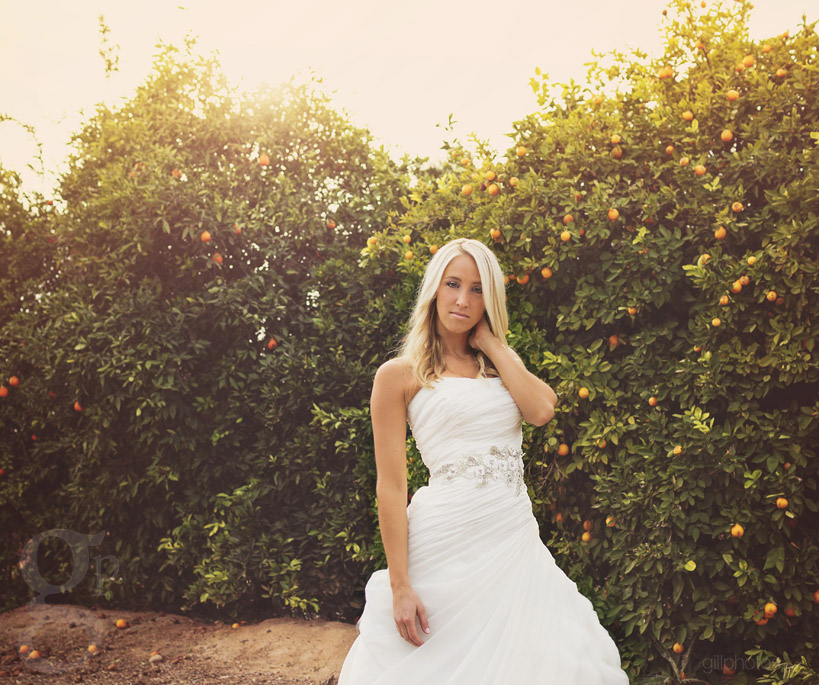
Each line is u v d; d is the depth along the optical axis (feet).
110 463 17.24
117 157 18.47
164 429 17.06
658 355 12.42
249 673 13.69
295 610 17.28
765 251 11.32
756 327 11.98
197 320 17.11
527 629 6.59
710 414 12.06
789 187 11.23
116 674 13.73
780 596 11.65
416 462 13.44
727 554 11.41
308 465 16.85
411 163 19.35
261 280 17.17
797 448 11.16
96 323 16.22
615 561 12.25
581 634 6.80
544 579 7.01
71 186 19.57
